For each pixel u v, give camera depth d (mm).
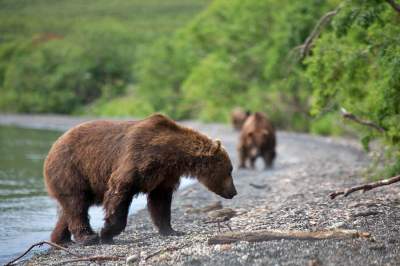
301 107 59969
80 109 118562
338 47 22172
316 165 30094
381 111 21000
